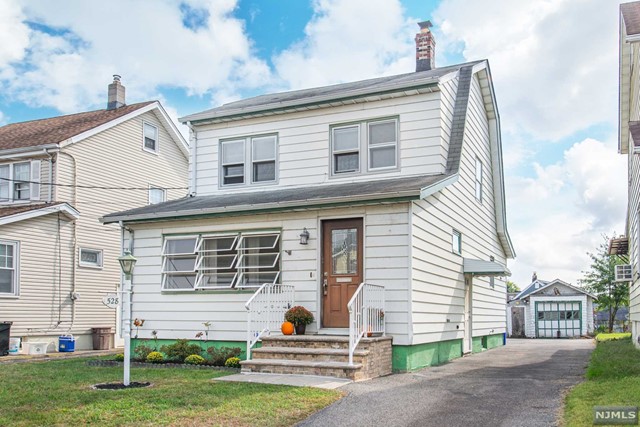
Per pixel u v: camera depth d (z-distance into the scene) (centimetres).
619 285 3244
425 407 761
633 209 1485
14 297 1833
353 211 1207
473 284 1661
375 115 1380
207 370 1142
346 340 1084
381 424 674
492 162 1914
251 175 1511
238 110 1509
